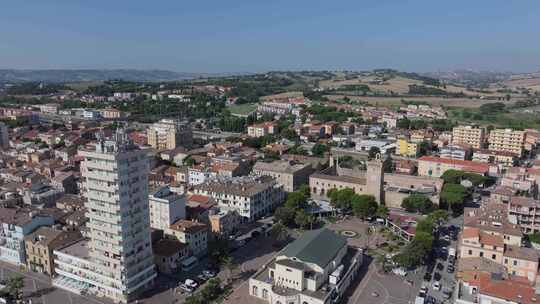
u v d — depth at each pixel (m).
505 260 187.50
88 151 167.38
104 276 175.50
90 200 171.88
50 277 193.62
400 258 197.38
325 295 165.25
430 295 177.88
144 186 176.88
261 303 171.12
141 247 178.38
